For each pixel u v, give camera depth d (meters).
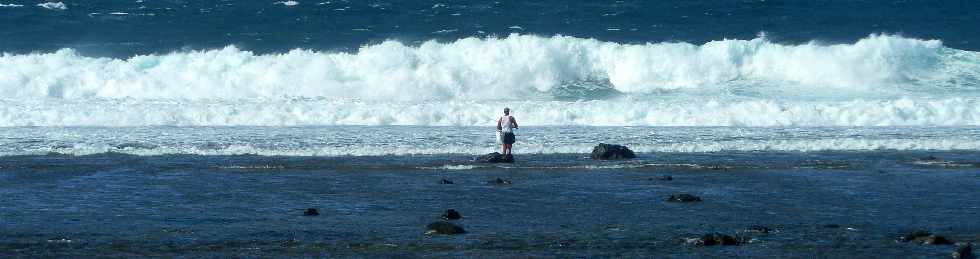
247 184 79.56
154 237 59.91
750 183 80.31
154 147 98.50
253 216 66.69
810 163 90.44
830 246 57.28
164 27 194.75
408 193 75.69
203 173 84.62
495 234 61.00
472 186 78.75
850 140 102.31
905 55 148.38
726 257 54.59
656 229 62.50
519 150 97.56
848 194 75.38
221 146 99.25
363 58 144.75
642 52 147.88
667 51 148.50
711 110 120.25
